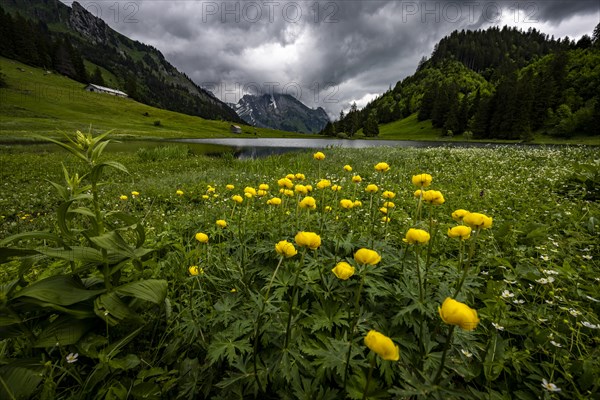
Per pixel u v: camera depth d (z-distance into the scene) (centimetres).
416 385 120
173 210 659
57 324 163
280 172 1055
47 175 1140
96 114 8188
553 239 311
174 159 1936
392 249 240
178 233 370
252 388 146
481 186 663
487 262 266
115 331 189
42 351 174
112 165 166
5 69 9619
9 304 152
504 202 503
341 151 1580
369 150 1585
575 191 522
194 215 458
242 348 158
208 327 195
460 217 179
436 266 225
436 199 181
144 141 4903
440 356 150
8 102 6756
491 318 181
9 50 11044
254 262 255
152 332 202
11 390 136
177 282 249
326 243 258
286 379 144
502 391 148
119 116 8706
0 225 552
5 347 173
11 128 4297
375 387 131
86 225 477
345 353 144
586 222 357
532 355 171
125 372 172
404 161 1120
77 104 8694
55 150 2306
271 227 319
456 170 891
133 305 190
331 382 157
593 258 289
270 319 169
